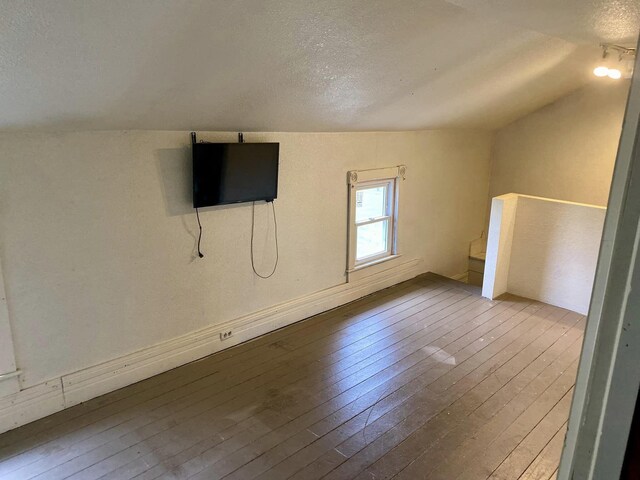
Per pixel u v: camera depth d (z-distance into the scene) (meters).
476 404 2.92
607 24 2.49
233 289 3.59
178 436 2.60
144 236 3.01
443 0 2.20
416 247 5.23
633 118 0.59
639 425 0.63
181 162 3.09
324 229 4.15
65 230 2.67
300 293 4.10
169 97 2.50
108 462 2.39
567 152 5.32
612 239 0.63
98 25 1.73
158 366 3.23
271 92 2.79
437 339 3.78
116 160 2.79
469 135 5.51
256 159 3.34
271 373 3.26
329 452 2.48
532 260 4.55
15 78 1.91
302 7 1.98
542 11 2.19
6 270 2.49
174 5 1.73
